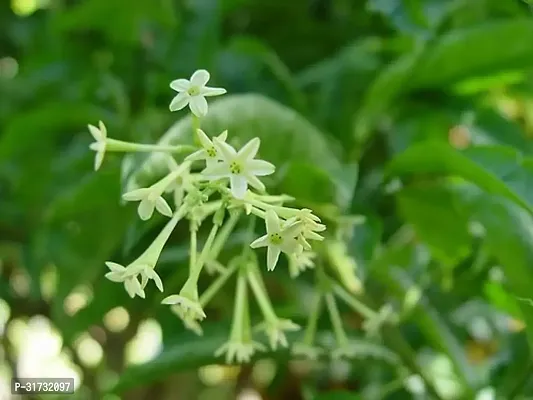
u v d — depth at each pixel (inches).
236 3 9.4
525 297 6.4
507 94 9.3
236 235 6.4
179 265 7.5
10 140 8.9
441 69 7.6
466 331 9.2
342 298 6.9
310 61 10.0
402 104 8.2
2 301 11.2
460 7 7.8
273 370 11.0
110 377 11.5
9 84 10.0
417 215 7.2
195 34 8.8
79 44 10.0
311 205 6.2
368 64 8.7
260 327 6.2
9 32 11.3
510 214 6.5
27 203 9.8
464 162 6.0
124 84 9.8
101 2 8.9
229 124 5.9
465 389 7.2
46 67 10.0
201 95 4.8
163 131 8.7
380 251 7.8
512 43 7.2
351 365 8.6
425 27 7.6
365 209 7.2
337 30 9.9
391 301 8.0
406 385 8.3
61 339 8.1
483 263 7.3
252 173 4.6
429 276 7.9
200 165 5.4
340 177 6.4
